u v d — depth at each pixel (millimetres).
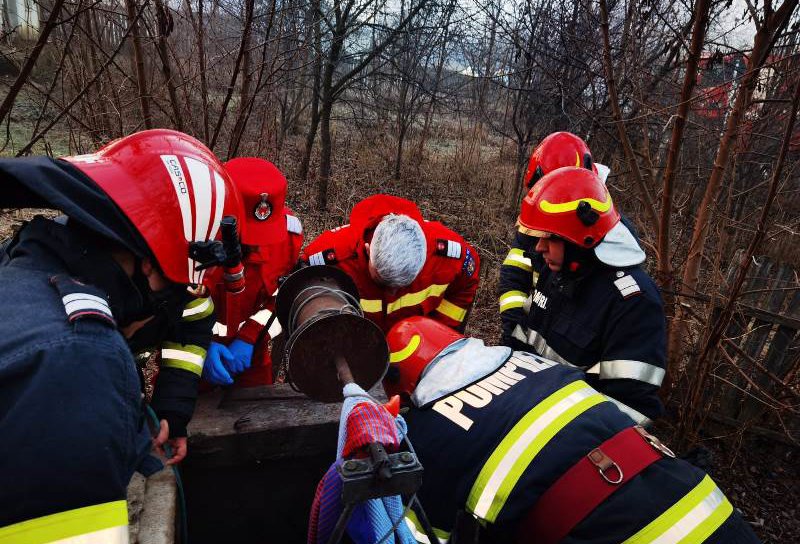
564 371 1426
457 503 1296
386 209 2180
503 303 2547
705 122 3789
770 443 3371
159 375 1517
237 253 1284
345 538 1391
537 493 1232
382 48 6570
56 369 790
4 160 949
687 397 3104
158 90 3576
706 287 3852
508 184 8828
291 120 9586
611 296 1909
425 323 1561
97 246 1016
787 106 3189
